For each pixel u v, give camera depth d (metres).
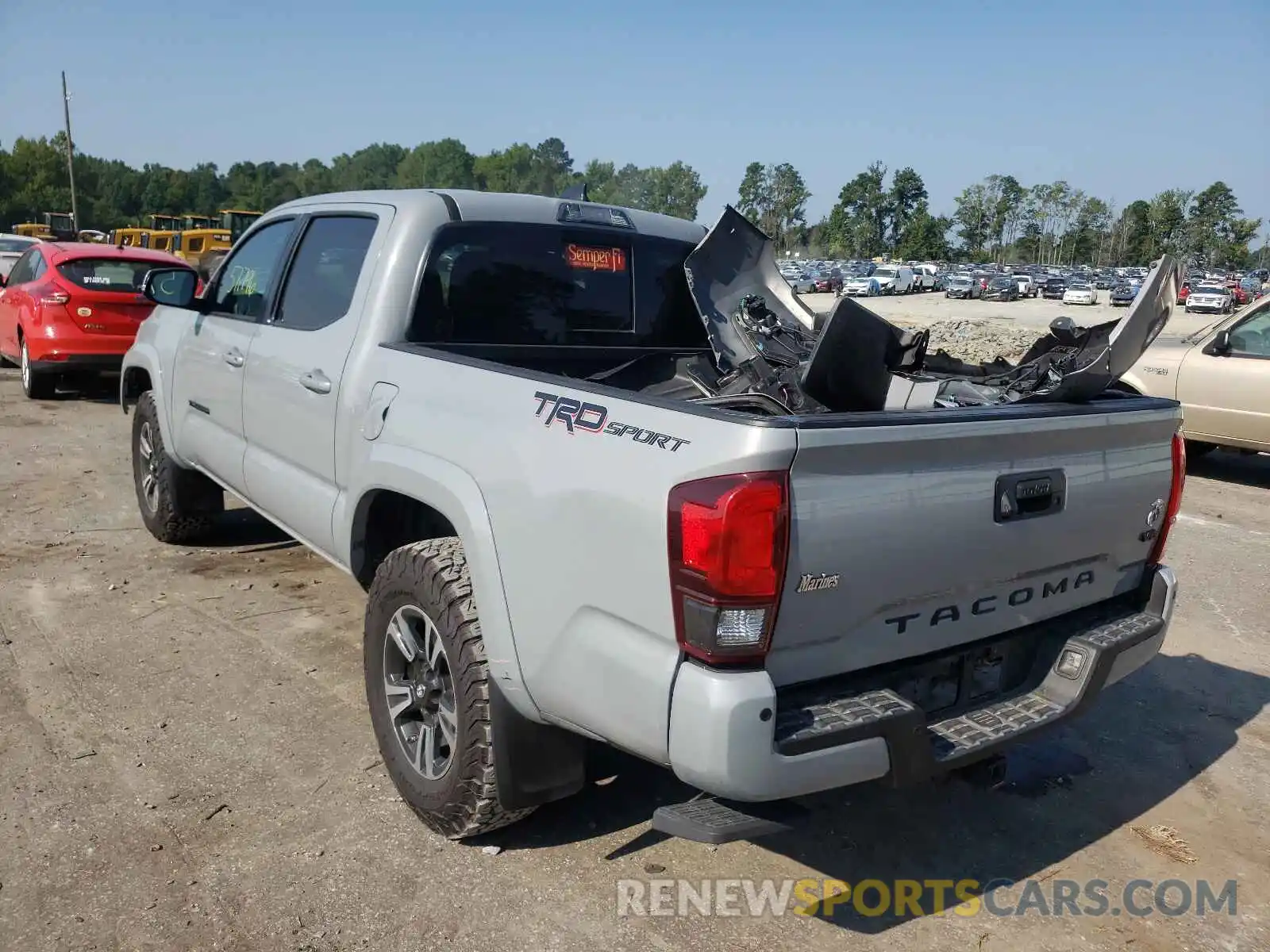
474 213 3.93
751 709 2.22
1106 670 2.95
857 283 72.75
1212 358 9.19
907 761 2.44
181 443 5.27
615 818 3.34
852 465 2.33
